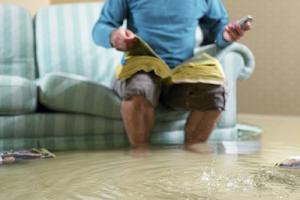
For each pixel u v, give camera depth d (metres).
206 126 2.72
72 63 3.19
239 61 2.93
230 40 2.76
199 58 2.71
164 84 2.67
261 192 1.65
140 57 2.57
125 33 2.49
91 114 2.65
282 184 1.76
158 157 2.32
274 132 3.35
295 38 4.63
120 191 1.68
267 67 4.72
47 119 2.59
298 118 4.45
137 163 2.17
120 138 2.71
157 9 2.69
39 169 2.07
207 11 2.85
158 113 2.76
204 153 2.42
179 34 2.72
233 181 1.81
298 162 2.09
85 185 1.77
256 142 2.83
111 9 2.71
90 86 2.62
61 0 4.12
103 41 2.60
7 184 1.81
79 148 2.64
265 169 2.03
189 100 2.64
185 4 2.72
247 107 4.78
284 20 4.64
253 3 4.68
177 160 2.24
